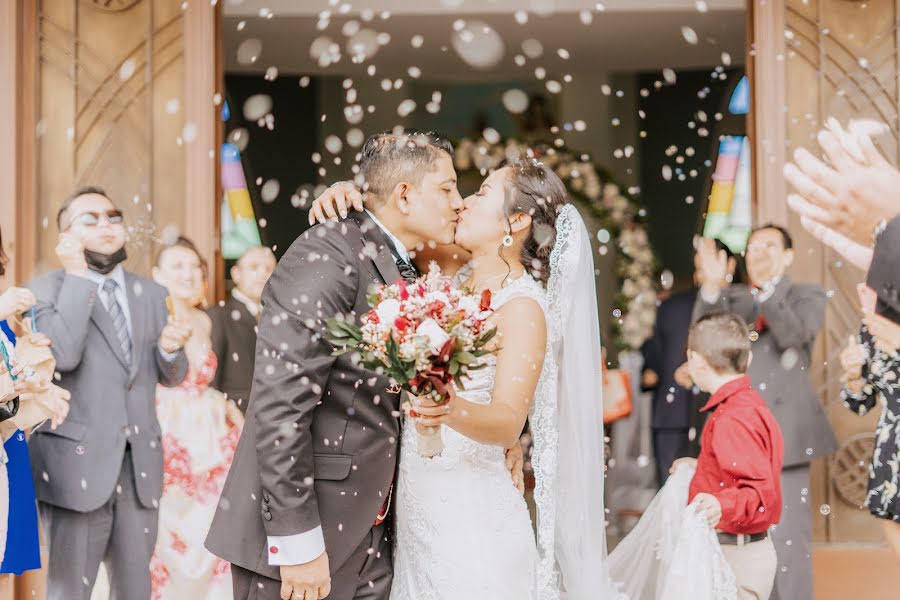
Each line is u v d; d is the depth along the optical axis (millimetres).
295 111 7074
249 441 1905
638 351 5648
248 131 6871
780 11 4219
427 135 2074
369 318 1653
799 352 3604
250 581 1874
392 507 2064
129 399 3152
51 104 4145
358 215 2010
